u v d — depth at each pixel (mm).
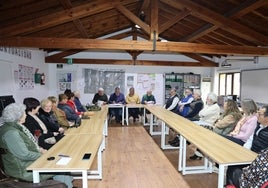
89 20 5777
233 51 5336
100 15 5719
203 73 9195
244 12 4410
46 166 1948
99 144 2646
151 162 3830
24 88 5477
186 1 4746
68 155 2227
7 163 2117
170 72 9000
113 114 7340
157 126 6738
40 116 3309
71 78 8547
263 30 5008
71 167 1932
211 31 5980
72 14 4293
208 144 2629
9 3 3590
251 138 2912
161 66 8945
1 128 2164
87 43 4883
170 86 8922
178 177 3250
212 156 2215
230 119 3488
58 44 4734
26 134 2320
